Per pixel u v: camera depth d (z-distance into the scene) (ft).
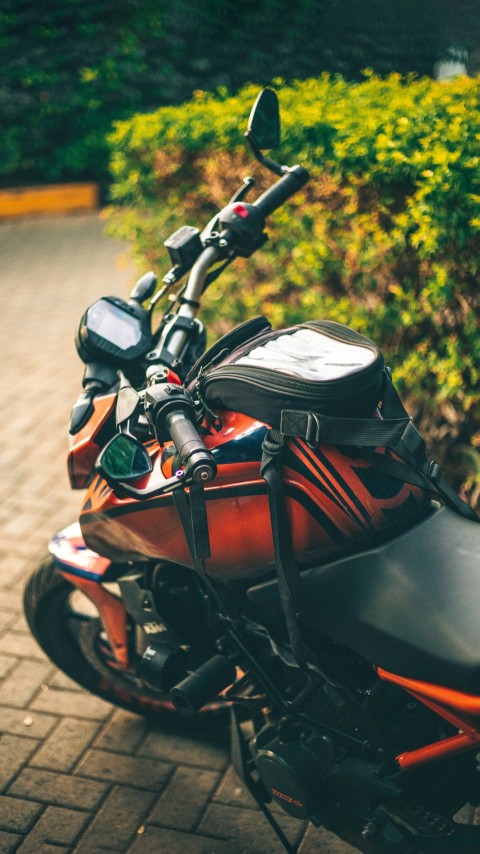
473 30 16.19
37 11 30.99
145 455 6.29
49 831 8.25
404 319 10.89
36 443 16.10
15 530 13.42
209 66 28.58
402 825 6.37
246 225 7.72
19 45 31.50
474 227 9.55
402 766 6.13
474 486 11.48
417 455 6.26
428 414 11.70
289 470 6.03
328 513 6.03
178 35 29.45
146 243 16.40
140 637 8.09
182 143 14.40
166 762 9.02
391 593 5.90
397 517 6.15
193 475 5.73
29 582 9.06
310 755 6.63
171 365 7.17
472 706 5.56
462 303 10.27
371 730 6.30
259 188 13.46
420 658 5.72
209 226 7.88
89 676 9.33
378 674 6.27
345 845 7.91
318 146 11.68
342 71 19.63
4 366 19.56
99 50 31.35
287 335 6.52
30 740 9.39
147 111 32.04
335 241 12.10
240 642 7.09
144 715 9.42
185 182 15.02
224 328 15.43
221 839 8.10
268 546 6.33
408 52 17.60
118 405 6.60
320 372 5.89
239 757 7.45
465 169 9.55
